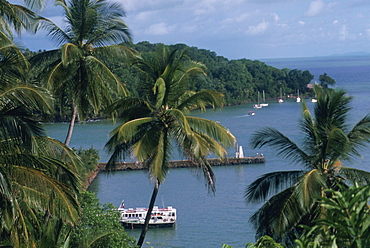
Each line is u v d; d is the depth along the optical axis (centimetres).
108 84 2948
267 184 2503
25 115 1596
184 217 6044
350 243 845
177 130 2630
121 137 2569
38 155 1627
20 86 1566
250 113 16225
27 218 1764
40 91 1577
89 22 2898
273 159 9444
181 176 8231
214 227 5606
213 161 9256
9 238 1723
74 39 2948
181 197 6938
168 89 2734
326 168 2491
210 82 19925
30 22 2528
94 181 8138
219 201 6625
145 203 6825
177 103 2819
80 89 2889
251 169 8756
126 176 8456
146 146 2580
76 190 1695
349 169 2405
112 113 2956
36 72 3056
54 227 1905
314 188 2223
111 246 2761
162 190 7381
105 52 2998
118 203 6881
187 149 2628
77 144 10475
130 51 3012
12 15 2248
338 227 841
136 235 5844
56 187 1591
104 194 7331
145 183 7888
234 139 2631
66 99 3166
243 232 5381
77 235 2541
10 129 1555
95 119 13812
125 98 2664
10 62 1712
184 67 2808
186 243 5266
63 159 1820
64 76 2831
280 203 2350
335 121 2488
